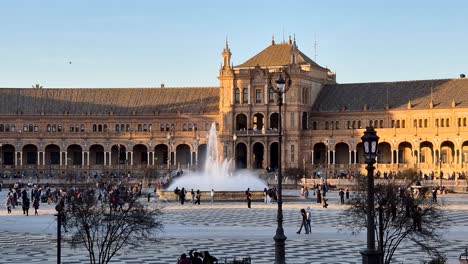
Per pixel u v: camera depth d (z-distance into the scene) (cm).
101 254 5438
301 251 6719
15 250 6781
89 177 19900
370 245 4325
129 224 5428
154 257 6347
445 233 7794
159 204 12650
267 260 6197
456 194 16138
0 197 15412
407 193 6481
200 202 13262
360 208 6397
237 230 8481
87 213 5828
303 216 8081
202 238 7688
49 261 6134
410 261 6047
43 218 9956
